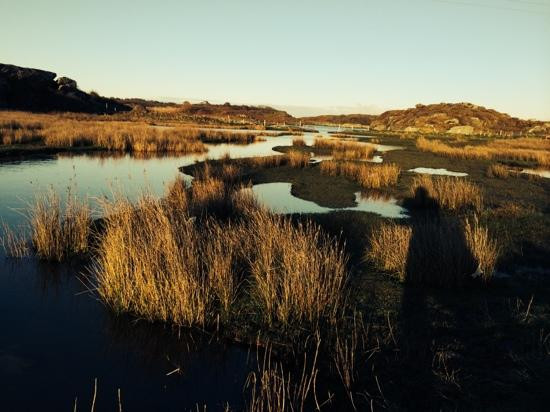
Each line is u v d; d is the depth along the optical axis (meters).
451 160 31.39
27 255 9.20
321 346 5.95
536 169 29.56
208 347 6.17
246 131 57.88
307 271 6.68
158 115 88.50
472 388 4.89
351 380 5.20
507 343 5.90
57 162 22.45
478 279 8.23
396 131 99.50
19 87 65.81
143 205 9.38
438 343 5.94
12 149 24.20
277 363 5.77
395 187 19.30
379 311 6.94
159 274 6.83
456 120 102.88
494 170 24.03
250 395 5.12
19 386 5.14
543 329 6.28
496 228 12.14
